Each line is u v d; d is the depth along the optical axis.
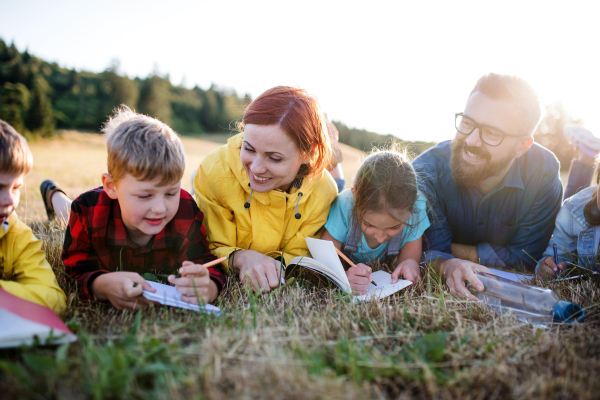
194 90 68.75
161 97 57.47
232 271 2.09
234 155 2.21
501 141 2.21
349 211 2.29
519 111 2.16
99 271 1.74
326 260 1.99
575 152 3.32
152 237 1.92
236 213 2.23
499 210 2.58
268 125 1.87
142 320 1.55
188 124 59.41
